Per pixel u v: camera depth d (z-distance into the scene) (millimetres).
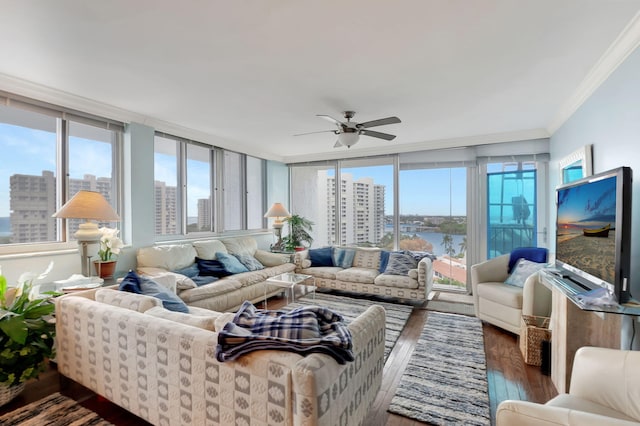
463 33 2002
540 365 2482
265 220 6047
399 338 3076
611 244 1781
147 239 3797
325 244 6086
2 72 2547
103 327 1768
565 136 3568
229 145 5066
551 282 2248
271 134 4598
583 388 1385
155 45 2139
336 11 1771
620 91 2223
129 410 1688
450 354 2705
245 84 2793
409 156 5254
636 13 1795
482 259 4766
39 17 1814
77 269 3172
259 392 1227
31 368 2045
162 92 2977
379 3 1704
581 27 1935
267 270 4410
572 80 2707
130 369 1655
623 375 1295
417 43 2121
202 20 1854
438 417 1872
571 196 2373
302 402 1107
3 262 2674
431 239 5141
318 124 4070
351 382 1389
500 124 4055
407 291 4137
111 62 2379
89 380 1885
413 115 3674
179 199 4430
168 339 1483
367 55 2283
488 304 3348
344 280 4555
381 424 1822
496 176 4684
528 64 2424
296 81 2730
